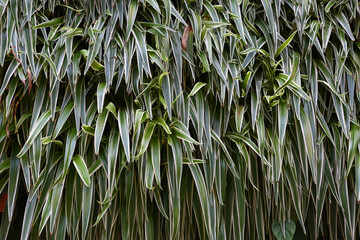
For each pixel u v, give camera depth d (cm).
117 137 98
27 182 97
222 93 102
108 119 103
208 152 104
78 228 103
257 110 105
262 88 112
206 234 106
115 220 101
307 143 105
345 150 114
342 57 113
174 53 101
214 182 107
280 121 104
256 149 102
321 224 119
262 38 114
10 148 108
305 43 114
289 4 114
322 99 118
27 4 101
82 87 101
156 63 98
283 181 108
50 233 94
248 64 111
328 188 116
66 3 106
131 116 100
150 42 109
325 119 118
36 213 95
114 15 103
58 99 107
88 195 96
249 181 113
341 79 115
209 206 102
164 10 106
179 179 95
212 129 107
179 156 96
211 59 100
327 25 115
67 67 98
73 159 97
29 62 98
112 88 107
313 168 105
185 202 110
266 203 114
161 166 107
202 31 103
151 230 102
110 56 100
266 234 125
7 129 99
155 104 107
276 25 113
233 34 104
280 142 102
